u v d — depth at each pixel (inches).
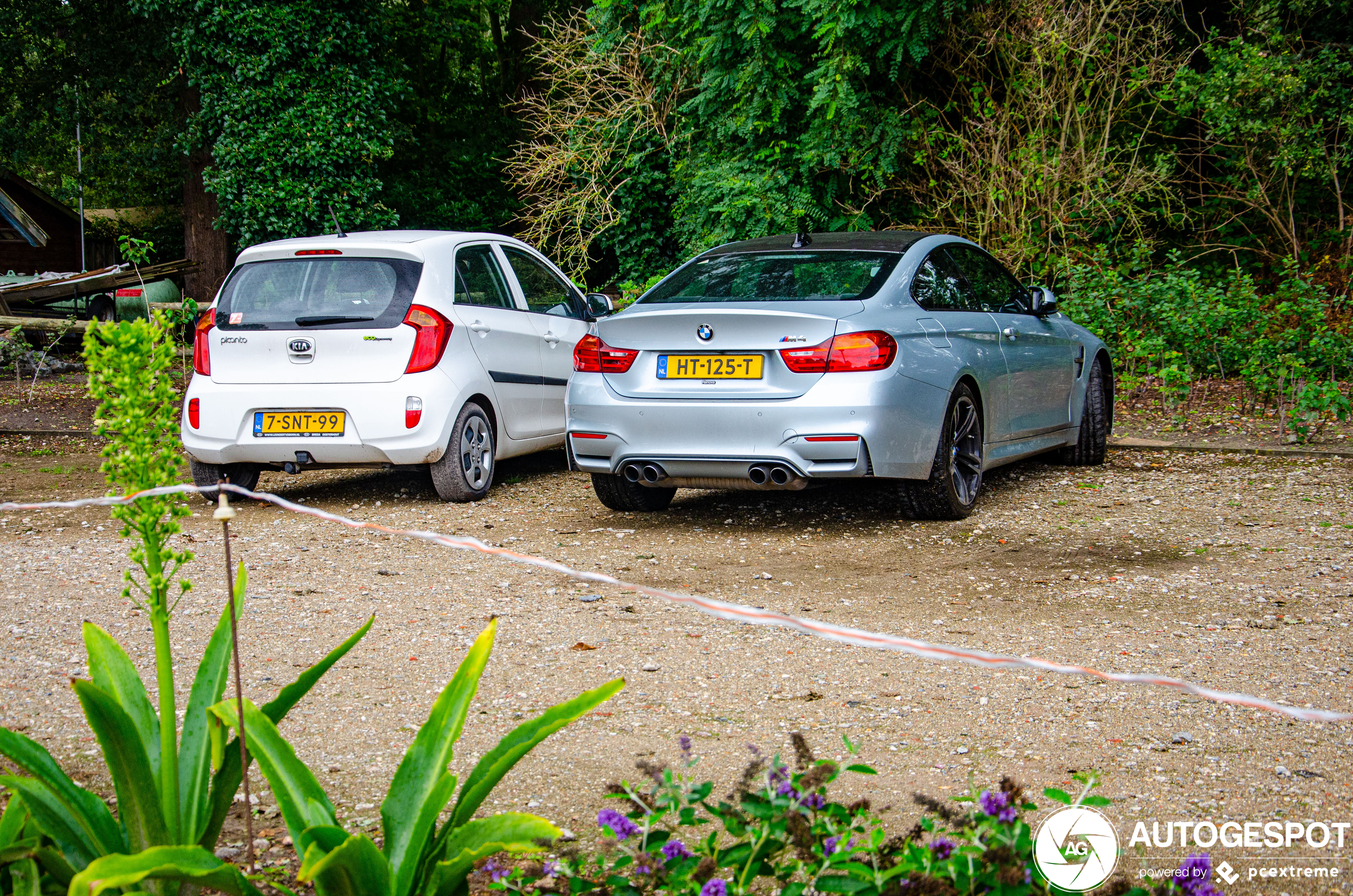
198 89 963.3
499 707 154.4
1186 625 186.9
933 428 257.1
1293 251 636.7
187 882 85.7
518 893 93.7
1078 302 495.8
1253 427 410.9
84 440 439.5
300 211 887.7
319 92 892.6
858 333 244.1
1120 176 619.2
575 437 268.7
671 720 148.3
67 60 1009.5
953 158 635.5
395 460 299.0
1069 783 126.5
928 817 116.5
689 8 638.5
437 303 303.0
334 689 162.4
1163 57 623.8
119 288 853.2
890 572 227.8
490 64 1227.2
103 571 237.8
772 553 246.8
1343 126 605.9
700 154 674.2
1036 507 289.7
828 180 645.9
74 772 134.0
